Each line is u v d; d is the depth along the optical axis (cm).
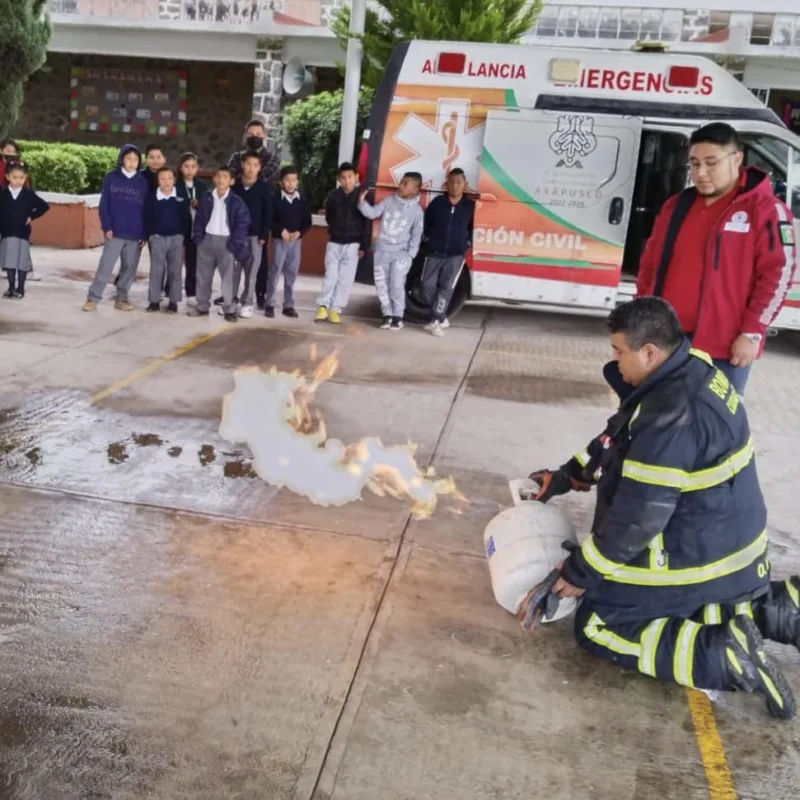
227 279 848
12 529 385
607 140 863
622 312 292
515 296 909
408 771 254
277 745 260
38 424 521
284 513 425
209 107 1922
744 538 294
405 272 873
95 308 867
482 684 299
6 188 871
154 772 246
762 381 782
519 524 336
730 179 380
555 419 613
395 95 902
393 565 380
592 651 314
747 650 291
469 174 898
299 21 1617
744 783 260
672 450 281
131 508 416
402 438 550
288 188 873
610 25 1481
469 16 1115
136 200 847
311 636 320
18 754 249
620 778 259
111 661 294
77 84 1936
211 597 341
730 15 1461
